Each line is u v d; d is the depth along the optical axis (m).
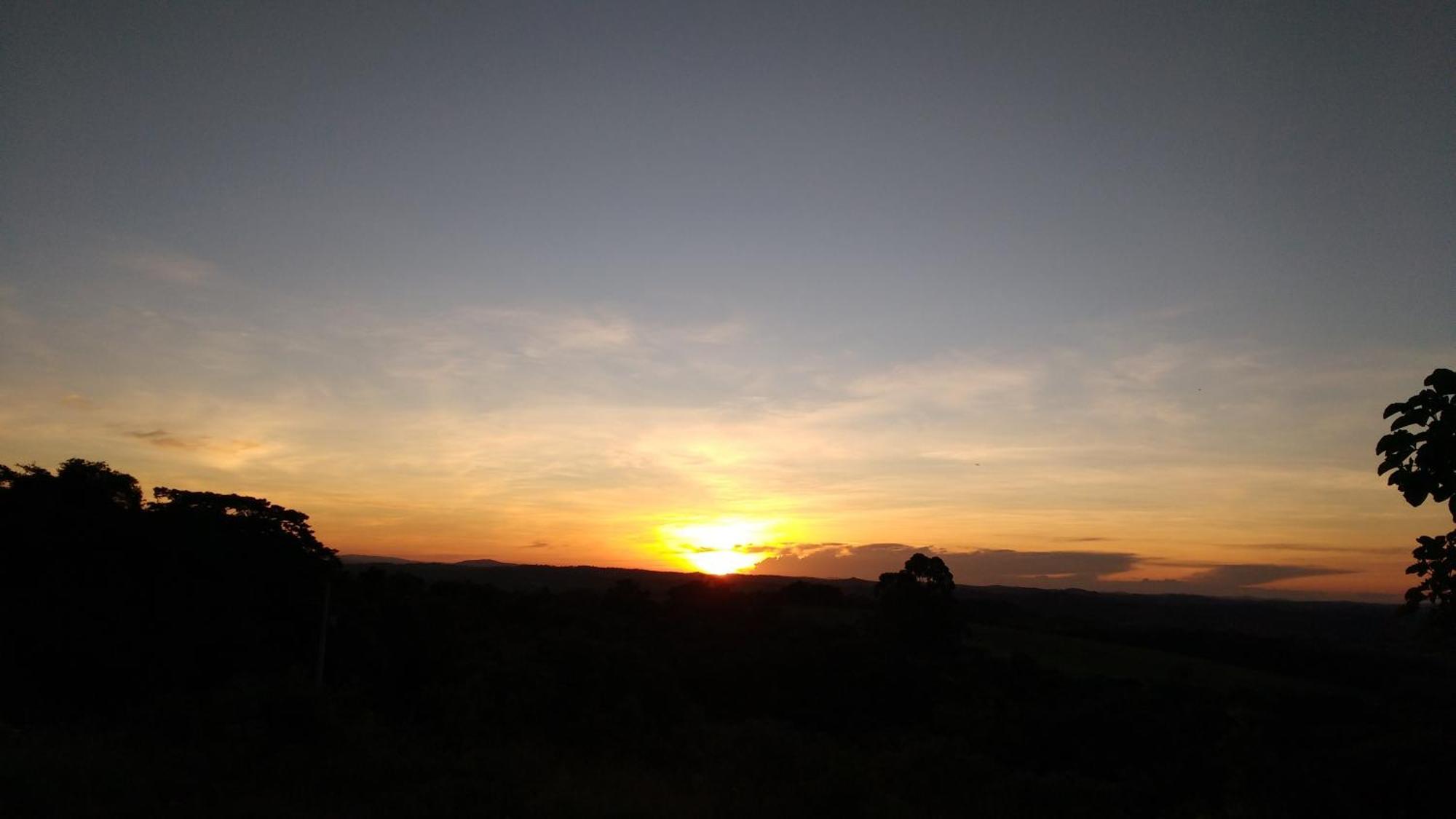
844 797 14.77
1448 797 14.22
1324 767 15.83
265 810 12.09
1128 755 22.59
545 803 13.24
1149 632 55.25
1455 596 5.44
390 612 30.77
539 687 23.50
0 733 16.27
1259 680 35.31
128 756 15.06
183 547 26.17
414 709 22.53
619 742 20.98
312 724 17.30
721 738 22.86
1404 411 4.24
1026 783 17.83
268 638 26.77
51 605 23.59
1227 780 16.50
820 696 33.38
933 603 50.31
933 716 31.05
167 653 23.92
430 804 13.04
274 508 29.67
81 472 27.67
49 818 10.99
